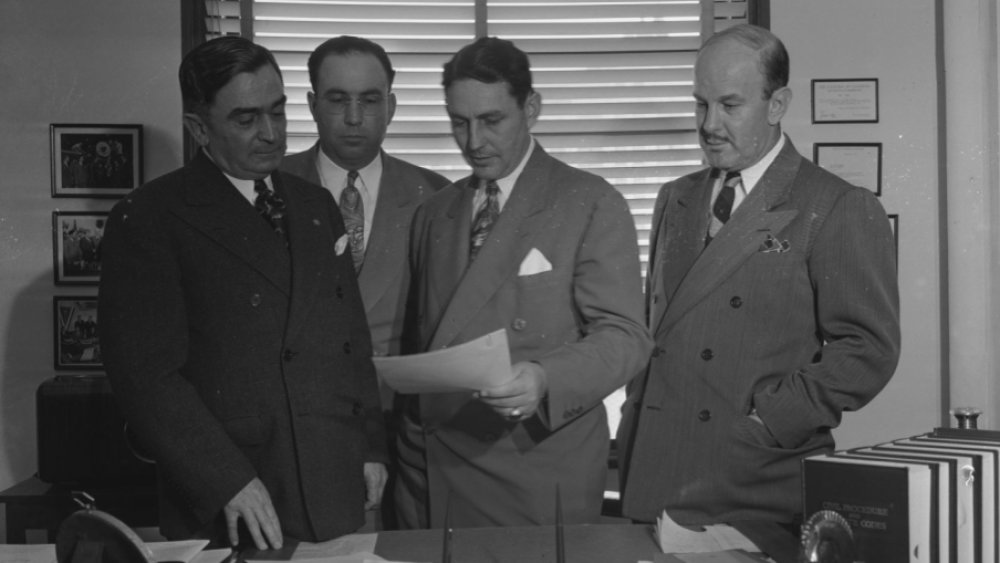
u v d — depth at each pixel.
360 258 2.96
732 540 1.95
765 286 2.24
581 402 2.00
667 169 3.96
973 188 3.78
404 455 2.30
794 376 2.21
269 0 3.86
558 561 1.77
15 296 3.73
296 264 2.10
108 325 2.00
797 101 3.91
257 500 1.97
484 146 2.12
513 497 2.14
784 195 2.27
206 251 2.04
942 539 1.69
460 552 1.90
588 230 2.15
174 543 1.94
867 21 3.90
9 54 3.72
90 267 3.74
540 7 3.94
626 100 3.96
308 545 2.01
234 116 2.04
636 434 2.32
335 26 3.89
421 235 2.36
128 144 3.75
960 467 1.73
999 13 3.70
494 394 1.84
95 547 1.64
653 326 2.40
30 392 3.74
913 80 3.90
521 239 2.14
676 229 2.41
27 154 3.73
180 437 1.95
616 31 3.96
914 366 3.91
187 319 2.05
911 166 3.91
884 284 2.20
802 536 1.63
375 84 2.93
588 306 2.12
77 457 3.26
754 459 2.21
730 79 2.21
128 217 2.05
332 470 2.07
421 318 2.28
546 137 3.95
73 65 3.74
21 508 3.22
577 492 2.15
